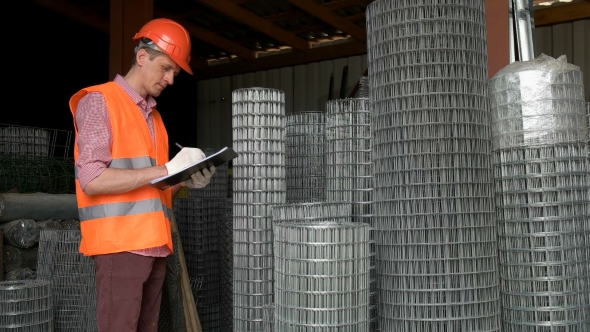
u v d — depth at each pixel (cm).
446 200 282
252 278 381
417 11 287
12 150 671
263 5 1113
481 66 294
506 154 314
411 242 286
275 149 386
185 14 1152
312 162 474
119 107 251
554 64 307
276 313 271
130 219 247
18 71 1048
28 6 1059
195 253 575
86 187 234
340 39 1288
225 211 568
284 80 1352
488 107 298
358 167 371
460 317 280
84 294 436
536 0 1070
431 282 281
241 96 383
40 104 1085
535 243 304
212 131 1450
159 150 275
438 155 283
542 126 305
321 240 252
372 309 327
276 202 385
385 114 297
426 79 285
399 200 290
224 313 559
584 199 309
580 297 303
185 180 257
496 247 295
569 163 304
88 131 240
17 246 517
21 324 364
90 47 1182
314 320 253
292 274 258
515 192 310
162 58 260
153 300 272
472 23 290
